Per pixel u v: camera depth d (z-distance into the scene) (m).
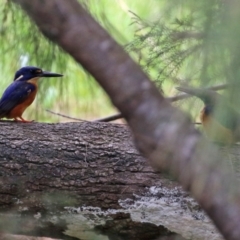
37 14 2.01
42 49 5.27
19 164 6.07
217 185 2.08
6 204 6.07
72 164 6.10
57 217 6.10
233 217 2.02
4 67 6.29
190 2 2.38
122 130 6.58
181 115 2.13
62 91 7.00
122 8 6.37
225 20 2.21
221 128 2.47
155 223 6.06
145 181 6.04
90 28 2.04
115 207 6.04
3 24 5.13
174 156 2.10
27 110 8.36
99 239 6.21
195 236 6.00
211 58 2.35
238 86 2.29
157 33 3.61
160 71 3.95
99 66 2.04
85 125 6.64
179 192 5.98
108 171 6.08
